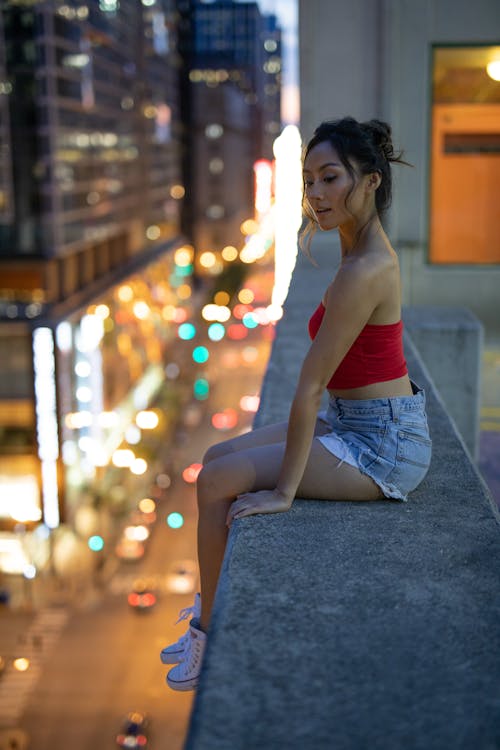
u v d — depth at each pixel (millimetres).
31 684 36938
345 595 2652
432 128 9969
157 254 92312
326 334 3119
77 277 64625
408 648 2350
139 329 79688
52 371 52188
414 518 3250
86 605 45375
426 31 9828
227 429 80250
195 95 146000
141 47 88500
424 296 10164
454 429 4543
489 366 8797
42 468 52281
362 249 3152
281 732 1979
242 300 139750
